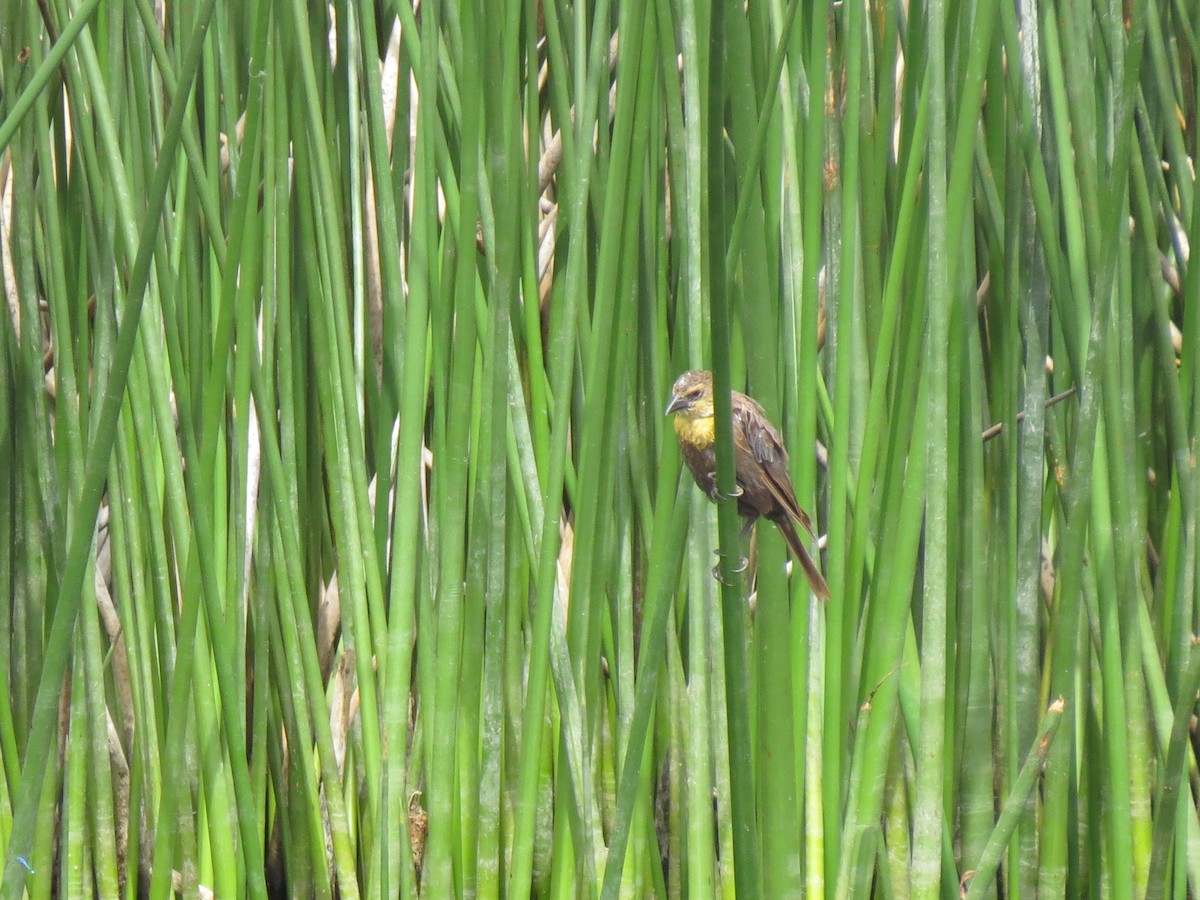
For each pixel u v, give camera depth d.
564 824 15.64
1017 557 15.70
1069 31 15.61
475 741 15.66
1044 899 15.63
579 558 15.60
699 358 15.59
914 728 15.60
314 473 15.83
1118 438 15.63
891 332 15.52
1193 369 15.70
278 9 15.66
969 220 15.60
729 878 15.63
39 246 15.80
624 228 15.55
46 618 15.76
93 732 15.73
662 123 15.70
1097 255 15.62
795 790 15.51
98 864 15.75
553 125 15.89
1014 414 15.66
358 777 15.80
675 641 15.73
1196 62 15.80
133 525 15.71
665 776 15.83
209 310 15.73
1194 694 15.52
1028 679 15.70
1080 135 15.62
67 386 15.70
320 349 15.70
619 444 15.70
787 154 15.64
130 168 15.71
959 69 15.60
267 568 15.74
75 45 15.62
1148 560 15.87
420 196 15.69
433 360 15.66
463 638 15.66
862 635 15.61
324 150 15.66
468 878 15.68
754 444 15.52
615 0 15.81
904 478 15.54
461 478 15.59
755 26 15.55
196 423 15.70
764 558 15.48
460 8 15.66
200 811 15.73
